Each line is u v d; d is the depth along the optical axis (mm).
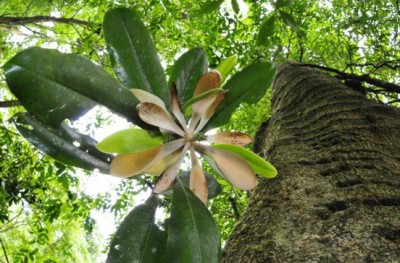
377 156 453
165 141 262
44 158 1527
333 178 411
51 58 222
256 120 1741
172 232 253
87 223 1525
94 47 2020
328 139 527
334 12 2141
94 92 235
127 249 258
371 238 292
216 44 1794
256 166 269
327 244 300
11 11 2406
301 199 385
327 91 714
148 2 1936
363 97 663
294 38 2010
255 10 1709
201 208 269
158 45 2055
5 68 211
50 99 221
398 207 333
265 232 347
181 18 1972
